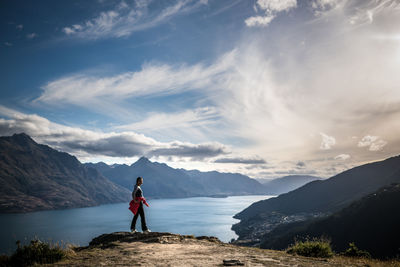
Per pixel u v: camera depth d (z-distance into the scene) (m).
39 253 6.55
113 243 9.19
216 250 8.24
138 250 7.95
